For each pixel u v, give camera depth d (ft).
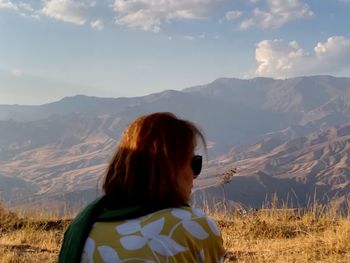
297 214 36.58
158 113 7.52
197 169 7.33
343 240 27.45
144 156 7.11
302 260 25.25
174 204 6.98
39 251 28.55
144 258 6.46
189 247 6.57
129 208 6.94
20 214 37.60
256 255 27.73
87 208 7.24
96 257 6.64
